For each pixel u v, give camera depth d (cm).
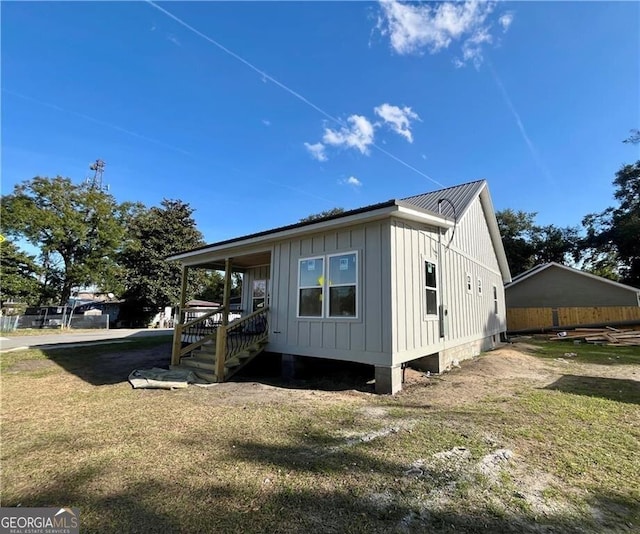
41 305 2653
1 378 746
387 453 334
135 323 3109
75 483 280
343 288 695
